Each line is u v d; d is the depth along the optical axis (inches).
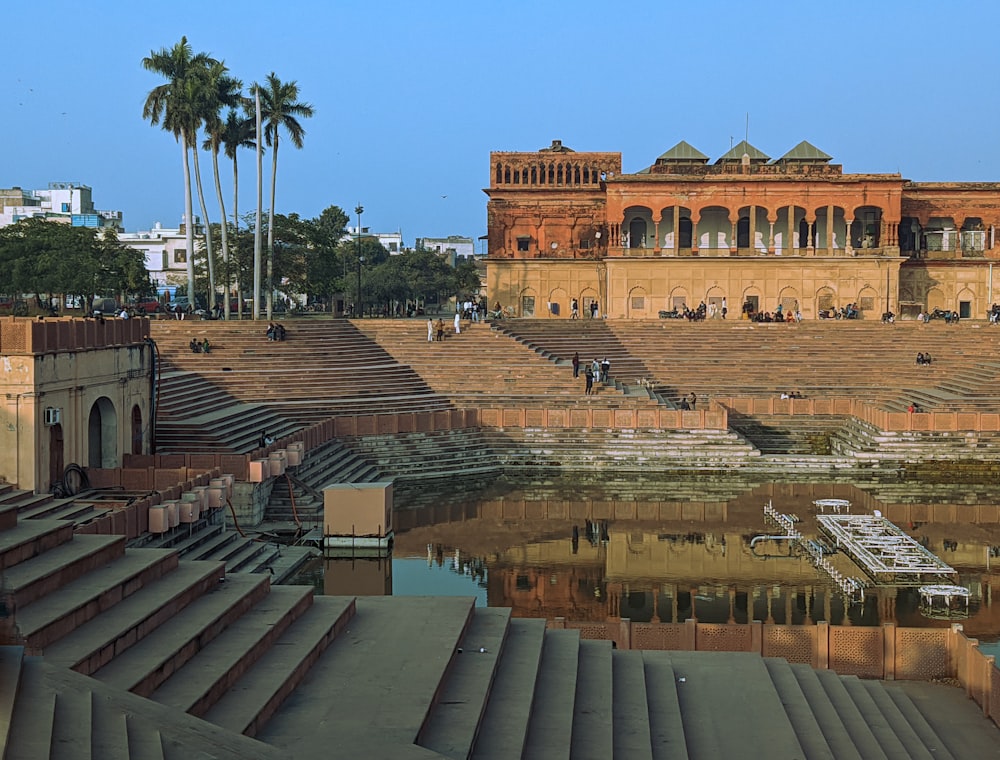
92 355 1462.8
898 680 986.7
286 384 2299.5
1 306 3193.9
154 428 1686.8
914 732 855.1
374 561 1461.6
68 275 2908.5
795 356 2851.9
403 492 1974.7
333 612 880.3
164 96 2775.6
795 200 3457.2
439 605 943.0
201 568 874.8
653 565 1459.2
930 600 1273.4
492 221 3804.1
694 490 2011.6
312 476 1786.4
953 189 3577.8
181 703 647.8
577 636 943.7
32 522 839.7
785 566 1455.5
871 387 2672.2
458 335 2743.6
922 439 2175.2
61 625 690.2
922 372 2714.1
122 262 3459.6
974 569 1445.6
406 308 4972.9
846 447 2273.6
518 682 797.2
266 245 3513.8
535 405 2422.5
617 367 2795.3
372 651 814.5
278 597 884.0
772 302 3454.7
